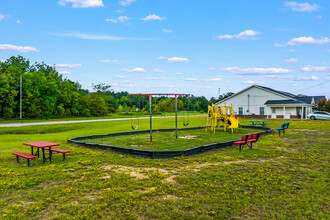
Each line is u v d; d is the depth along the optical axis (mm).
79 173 6965
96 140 13883
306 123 26781
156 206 4734
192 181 6180
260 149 10766
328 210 4598
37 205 4805
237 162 8297
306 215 4414
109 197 5148
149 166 7801
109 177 6637
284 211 4539
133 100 95062
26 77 47438
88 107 62969
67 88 58969
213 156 9188
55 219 4266
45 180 6359
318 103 43750
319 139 14047
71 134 17750
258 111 41125
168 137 15258
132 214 4398
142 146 11562
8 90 42469
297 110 38375
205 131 19438
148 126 24891
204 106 100188
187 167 7617
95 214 4426
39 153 9938
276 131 18688
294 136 15500
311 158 8844
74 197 5227
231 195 5301
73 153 9875
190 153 9516
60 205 4797
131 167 7734
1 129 21578
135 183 6066
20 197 5230
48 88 50469
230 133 17953
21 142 13367
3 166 7844
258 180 6230
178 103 79500
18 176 6707
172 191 5535
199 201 4969
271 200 5016
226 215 4395
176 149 10695
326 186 5840
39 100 47531
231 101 43656
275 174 6797
